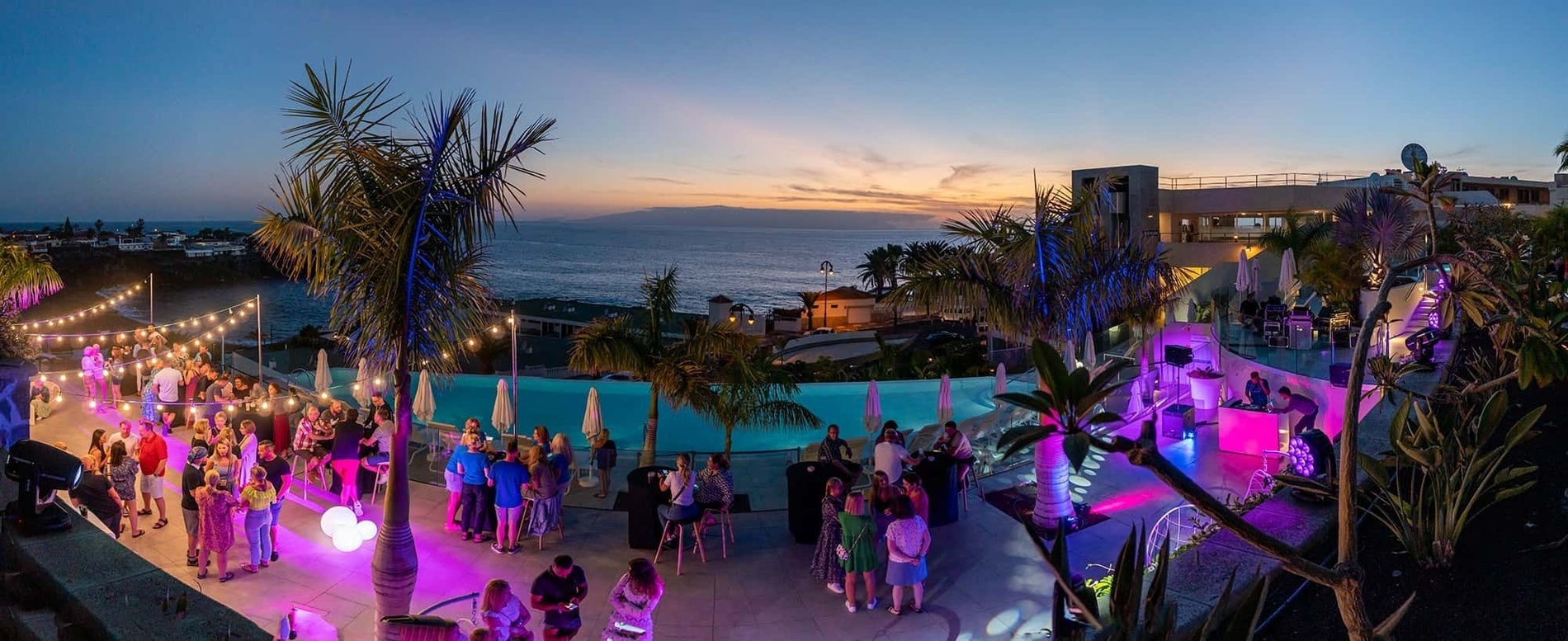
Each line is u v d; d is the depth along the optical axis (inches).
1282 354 691.4
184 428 637.3
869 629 342.6
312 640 278.2
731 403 564.7
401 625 274.2
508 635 286.0
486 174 313.4
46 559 260.5
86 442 594.9
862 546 354.3
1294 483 224.2
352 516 398.9
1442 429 350.9
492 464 447.8
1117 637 148.6
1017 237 437.1
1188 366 784.9
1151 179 1665.8
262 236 313.7
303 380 943.7
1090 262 446.9
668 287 586.6
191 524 390.6
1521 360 176.2
